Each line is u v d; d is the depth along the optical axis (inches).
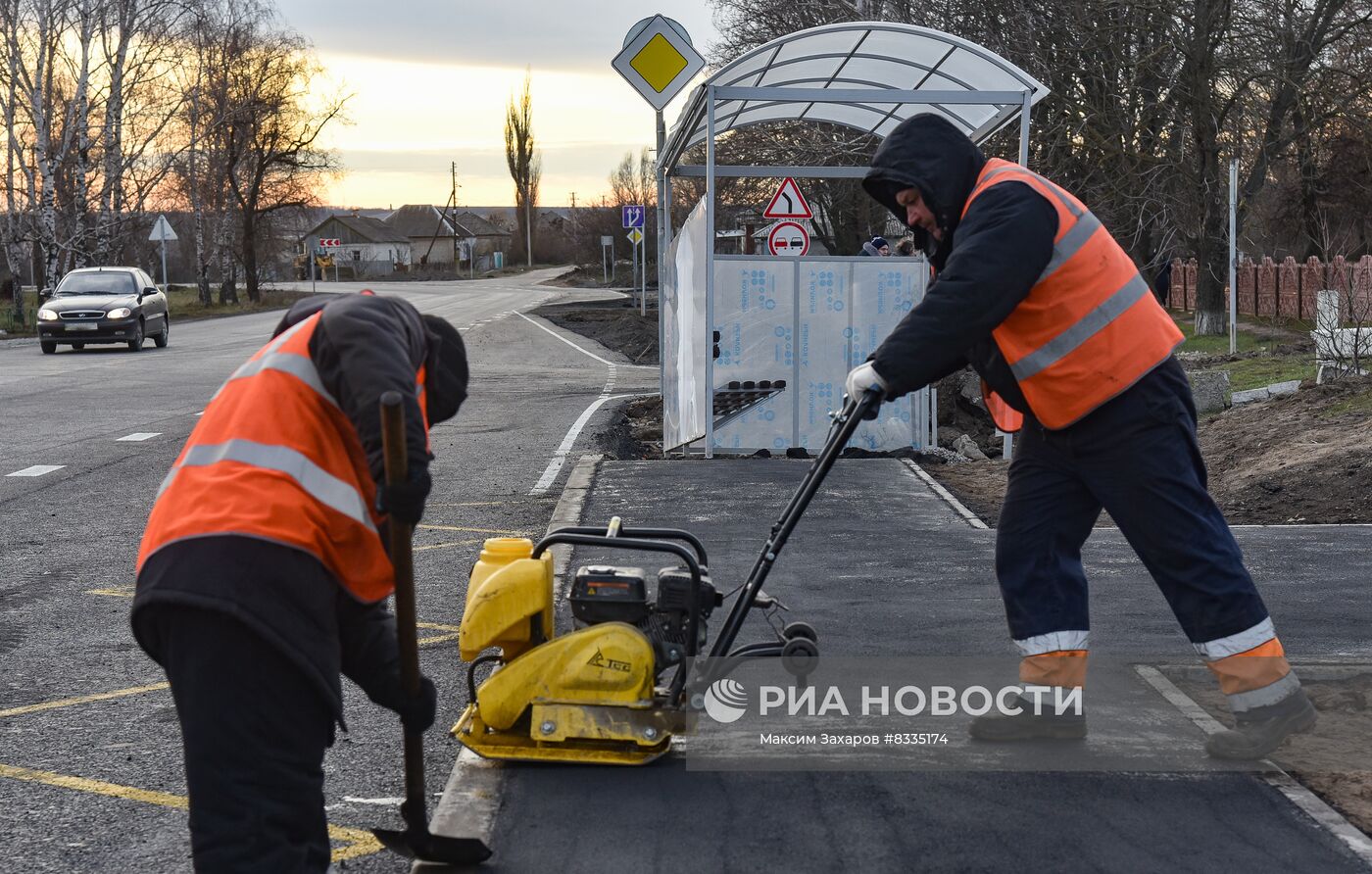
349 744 186.4
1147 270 1231.5
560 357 1082.1
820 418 478.9
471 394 743.7
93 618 261.1
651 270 3100.4
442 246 6082.7
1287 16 1068.5
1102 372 157.4
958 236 156.7
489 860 137.7
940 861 137.3
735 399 476.1
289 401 116.9
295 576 111.6
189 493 113.2
